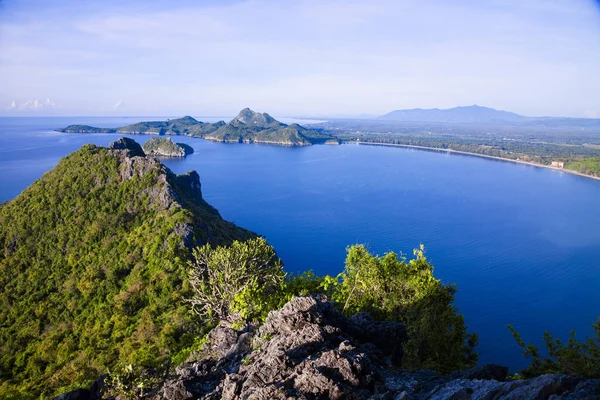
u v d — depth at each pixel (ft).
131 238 270.87
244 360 63.16
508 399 39.27
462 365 92.94
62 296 239.71
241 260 122.52
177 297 201.05
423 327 89.10
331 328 65.77
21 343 205.98
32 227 293.64
